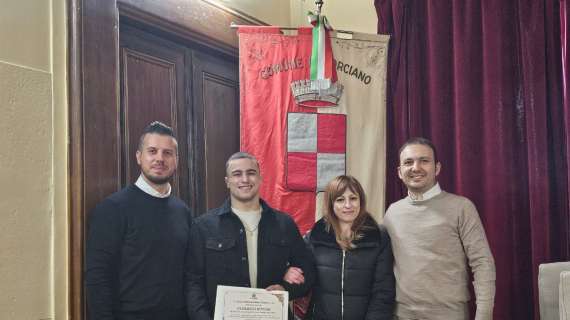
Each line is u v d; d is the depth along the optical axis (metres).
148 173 2.02
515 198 2.79
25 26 1.94
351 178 2.18
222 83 3.31
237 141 3.45
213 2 3.04
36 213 1.94
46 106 2.00
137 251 1.94
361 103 3.10
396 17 3.15
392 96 3.22
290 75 3.05
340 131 3.05
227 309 1.90
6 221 1.83
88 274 1.87
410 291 2.07
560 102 2.70
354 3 3.60
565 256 2.67
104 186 2.19
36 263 1.94
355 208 2.12
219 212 2.09
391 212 2.26
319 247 2.18
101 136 2.19
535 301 2.64
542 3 2.71
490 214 2.81
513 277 2.78
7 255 1.84
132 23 2.55
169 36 2.81
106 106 2.23
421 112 3.12
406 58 3.15
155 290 1.94
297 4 3.83
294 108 3.04
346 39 3.11
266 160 3.04
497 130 2.81
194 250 2.04
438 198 2.16
